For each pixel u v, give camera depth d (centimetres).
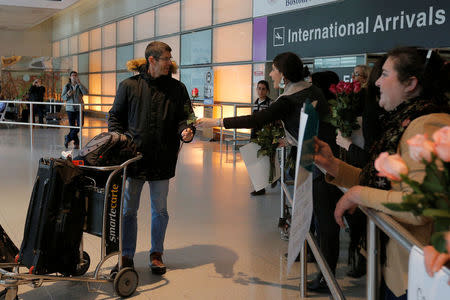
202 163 854
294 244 138
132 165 316
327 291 308
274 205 550
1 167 759
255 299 301
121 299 299
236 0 1224
